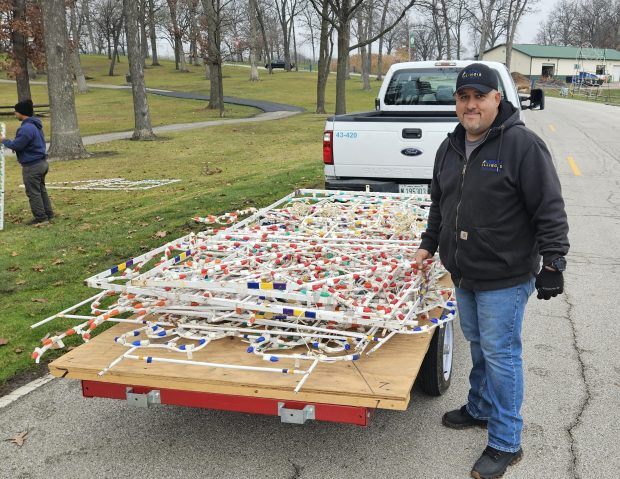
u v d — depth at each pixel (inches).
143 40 2615.7
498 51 3395.7
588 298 225.5
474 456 131.8
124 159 704.4
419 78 343.9
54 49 693.9
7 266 282.7
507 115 116.6
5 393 165.9
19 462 134.0
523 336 193.2
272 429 144.6
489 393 131.2
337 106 1114.7
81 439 142.6
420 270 143.8
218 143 832.9
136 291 137.7
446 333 155.7
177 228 343.3
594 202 399.2
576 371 168.7
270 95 1855.3
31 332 204.8
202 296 133.6
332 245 166.6
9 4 1224.8
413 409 151.8
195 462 132.1
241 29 2512.3
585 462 128.1
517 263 118.6
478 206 117.6
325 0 1053.2
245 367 121.3
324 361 123.0
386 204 214.2
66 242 324.2
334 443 137.9
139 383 125.0
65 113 708.7
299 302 137.7
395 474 126.0
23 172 371.2
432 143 269.1
